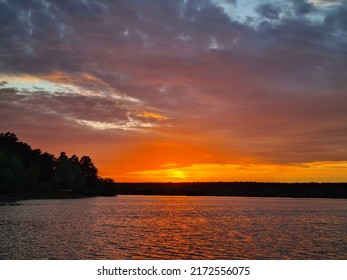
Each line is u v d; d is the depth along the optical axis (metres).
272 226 92.31
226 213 148.00
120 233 72.50
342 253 53.25
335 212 161.38
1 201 178.25
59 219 97.88
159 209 173.38
